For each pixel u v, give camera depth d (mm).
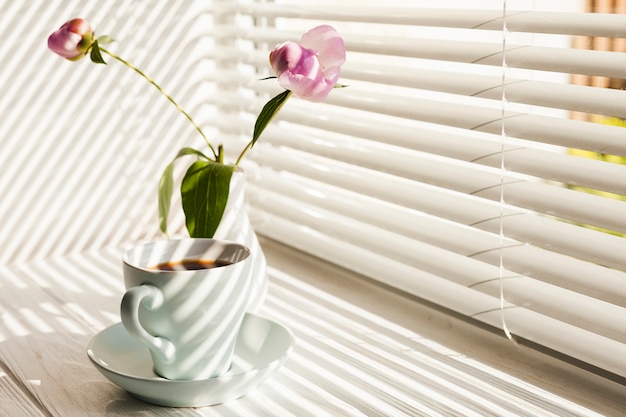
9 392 910
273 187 1241
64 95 1207
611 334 905
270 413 865
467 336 997
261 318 963
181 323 864
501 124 991
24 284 1135
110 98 1234
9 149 1188
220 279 864
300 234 1199
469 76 1030
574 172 940
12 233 1204
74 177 1229
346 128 1132
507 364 943
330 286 1114
